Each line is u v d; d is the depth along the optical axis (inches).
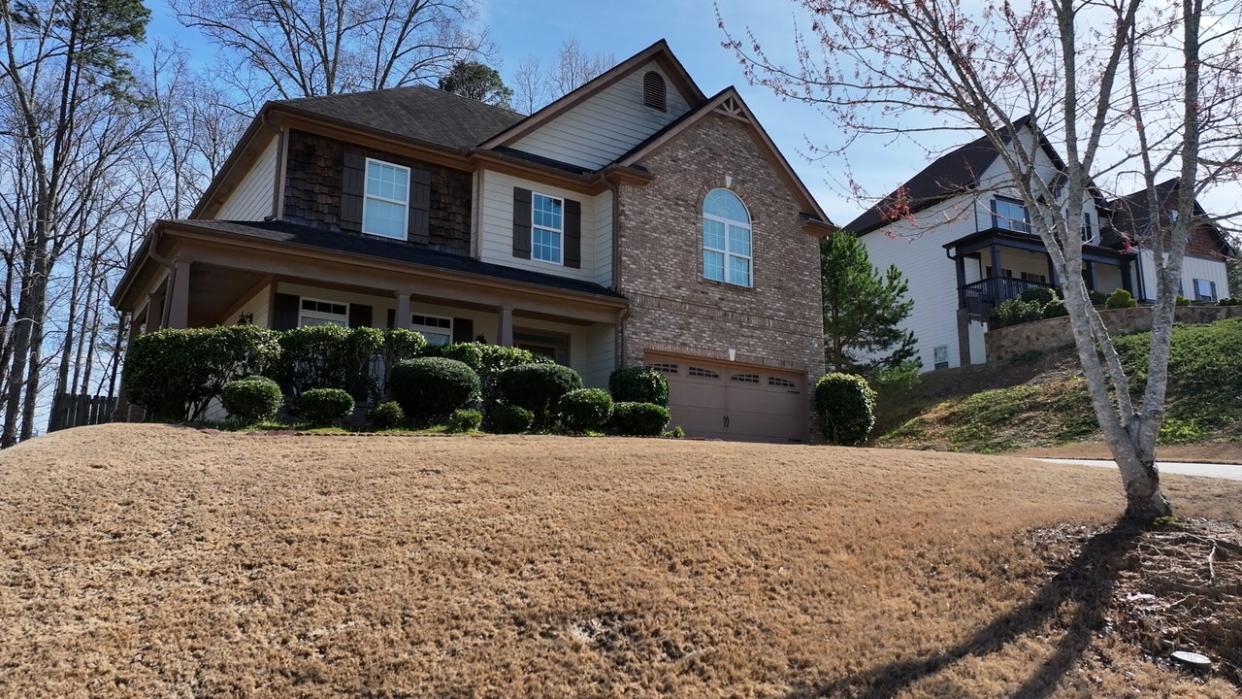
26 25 956.0
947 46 329.7
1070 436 732.0
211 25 1228.5
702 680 214.1
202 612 237.9
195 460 371.2
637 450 442.0
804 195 858.8
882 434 912.9
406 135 689.6
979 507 336.8
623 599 249.4
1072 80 318.7
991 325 1071.6
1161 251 325.7
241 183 748.0
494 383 579.2
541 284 658.8
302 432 458.6
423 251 682.8
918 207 887.1
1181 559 265.3
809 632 235.1
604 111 807.1
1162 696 203.9
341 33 1315.2
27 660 215.5
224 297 687.1
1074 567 267.3
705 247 780.0
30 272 978.1
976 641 229.5
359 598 246.4
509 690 207.6
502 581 259.0
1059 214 335.9
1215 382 738.2
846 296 936.9
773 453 458.3
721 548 286.2
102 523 294.0
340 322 653.3
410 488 340.5
